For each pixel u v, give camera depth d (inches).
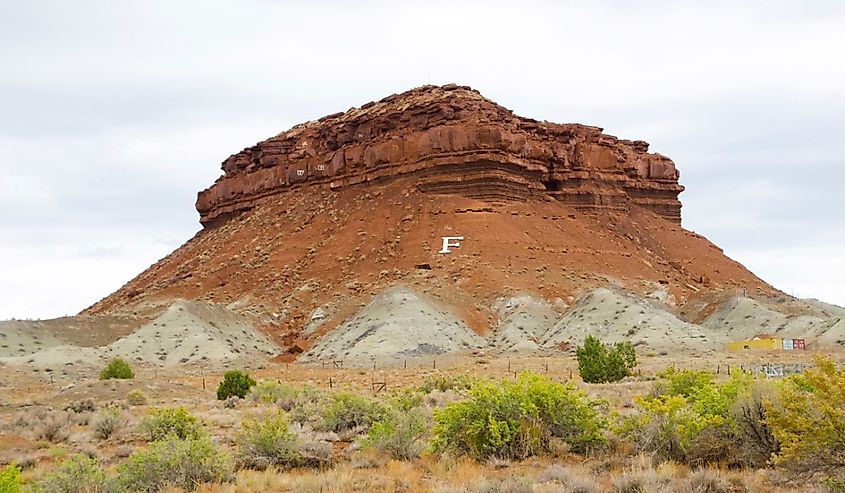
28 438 952.9
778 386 572.4
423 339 3088.1
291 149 5871.1
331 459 679.1
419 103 5162.4
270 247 4773.6
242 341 3452.3
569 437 655.1
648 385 1347.2
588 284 3917.3
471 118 4913.9
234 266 4680.1
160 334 3238.2
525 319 3427.7
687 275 4680.1
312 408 1119.0
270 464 634.8
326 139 5600.4
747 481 495.2
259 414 1114.7
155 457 568.1
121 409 1219.9
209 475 568.1
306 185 5477.4
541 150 4968.0
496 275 3878.0
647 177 5664.4
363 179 5068.9
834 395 463.5
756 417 564.7
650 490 474.6
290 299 4050.2
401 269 4062.5
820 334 2942.9
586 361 1676.9
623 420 695.1
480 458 636.7
